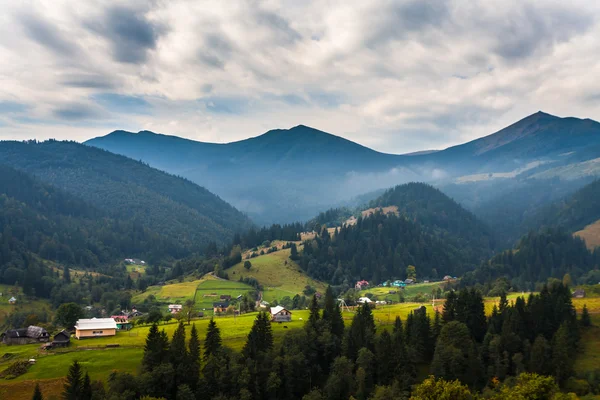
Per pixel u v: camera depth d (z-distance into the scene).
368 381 120.00
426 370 128.75
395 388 109.62
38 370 121.88
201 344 141.25
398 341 124.31
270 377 116.00
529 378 84.50
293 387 119.69
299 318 185.00
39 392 100.56
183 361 113.62
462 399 81.38
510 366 124.25
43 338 157.88
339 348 132.88
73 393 100.81
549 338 136.38
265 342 129.25
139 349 138.50
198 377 113.06
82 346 141.50
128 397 101.12
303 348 128.38
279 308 181.62
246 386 112.50
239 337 150.38
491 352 126.81
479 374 122.38
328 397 114.88
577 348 131.75
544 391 79.94
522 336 134.88
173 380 110.19
